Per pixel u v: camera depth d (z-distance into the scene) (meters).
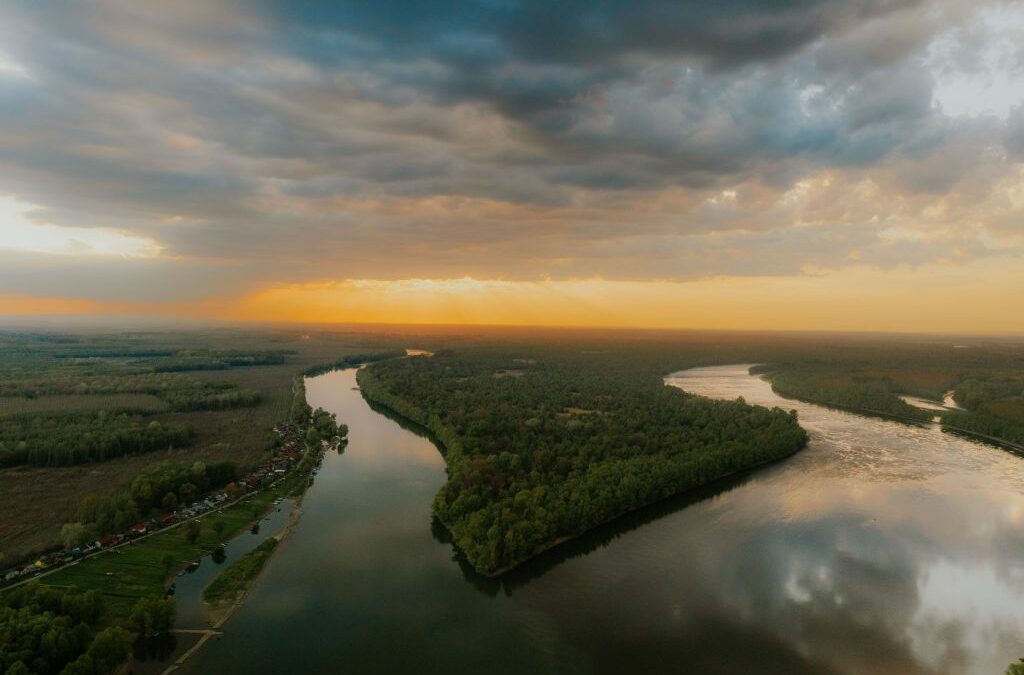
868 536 156.50
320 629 112.38
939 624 116.81
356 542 149.75
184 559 137.38
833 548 149.12
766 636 112.38
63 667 93.94
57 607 106.88
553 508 151.62
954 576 135.38
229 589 125.12
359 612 118.31
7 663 89.81
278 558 140.38
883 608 122.19
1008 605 123.94
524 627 114.38
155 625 107.44
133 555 137.12
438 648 107.38
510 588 128.75
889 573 136.50
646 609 121.06
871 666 104.31
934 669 103.88
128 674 98.88
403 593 125.81
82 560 133.00
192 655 104.31
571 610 120.44
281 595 124.06
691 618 117.94
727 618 117.94
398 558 141.38
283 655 104.69
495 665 103.12
